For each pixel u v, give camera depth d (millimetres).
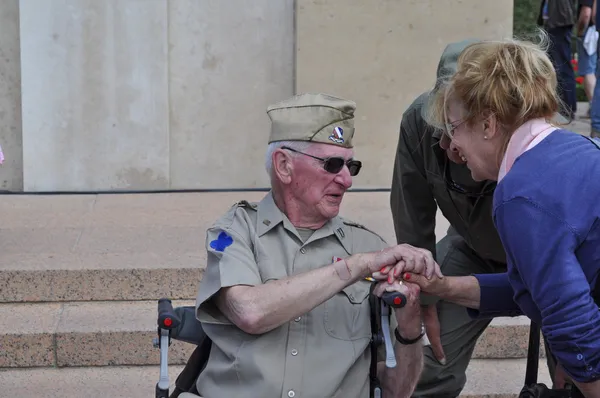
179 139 6637
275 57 6629
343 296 2758
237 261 2648
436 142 3010
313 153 2709
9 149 6605
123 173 6598
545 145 2295
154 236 5340
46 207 6066
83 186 6574
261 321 2531
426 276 2666
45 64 6410
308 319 2686
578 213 2197
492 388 4211
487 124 2367
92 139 6531
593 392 2254
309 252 2795
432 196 3385
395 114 6633
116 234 5375
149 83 6516
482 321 3576
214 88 6609
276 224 2791
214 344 2750
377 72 6570
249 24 6574
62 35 6398
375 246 2895
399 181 3361
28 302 4637
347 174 2744
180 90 6586
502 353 4480
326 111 2705
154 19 6445
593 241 2219
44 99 6445
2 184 6617
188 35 6531
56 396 4078
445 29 6559
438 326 3359
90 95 6480
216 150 6680
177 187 6684
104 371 4324
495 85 2318
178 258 4859
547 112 2332
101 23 6418
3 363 4312
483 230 3268
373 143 6660
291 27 6602
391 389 2820
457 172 3109
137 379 4250
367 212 5969
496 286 2814
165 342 2615
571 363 2209
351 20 6488
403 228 3422
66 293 4645
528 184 2238
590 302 2184
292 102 2756
